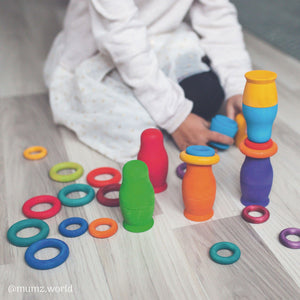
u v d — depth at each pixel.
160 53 1.32
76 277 0.85
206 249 0.91
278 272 0.85
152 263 0.88
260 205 1.02
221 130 1.18
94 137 1.30
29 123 1.46
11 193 1.11
